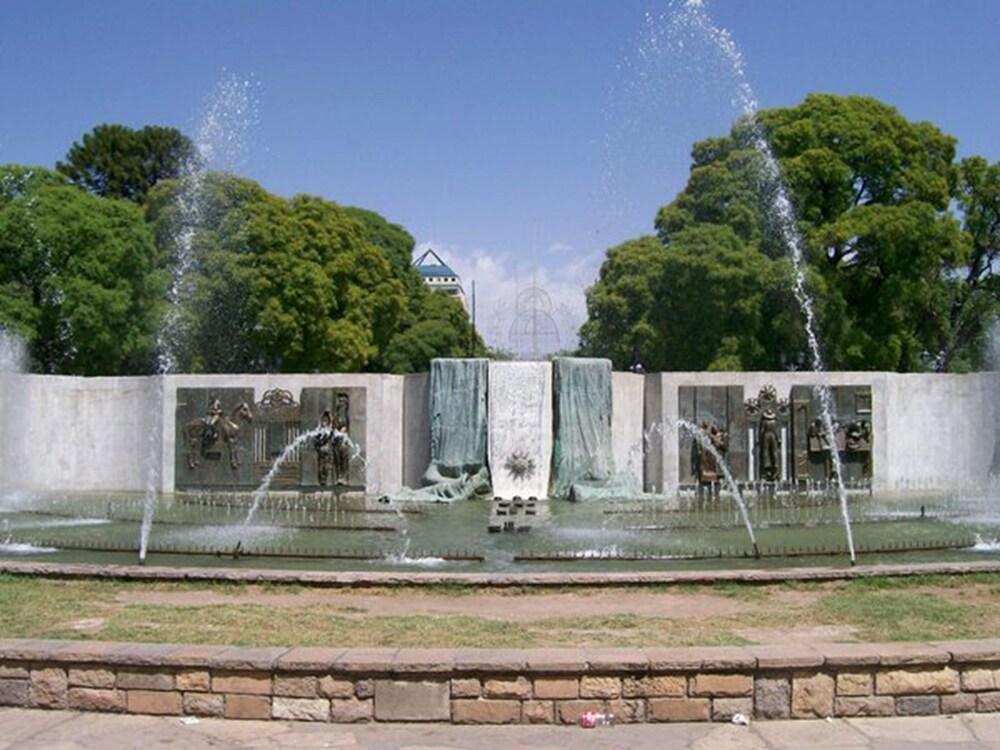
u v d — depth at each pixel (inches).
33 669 251.4
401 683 243.1
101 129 1975.9
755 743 229.3
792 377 863.7
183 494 830.5
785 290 1213.1
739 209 1269.7
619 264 1444.4
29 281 1178.0
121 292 1177.4
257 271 1400.1
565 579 388.8
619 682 243.9
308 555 492.7
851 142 1301.7
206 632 314.5
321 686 243.8
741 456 850.8
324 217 1505.9
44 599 368.8
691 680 245.0
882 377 879.7
